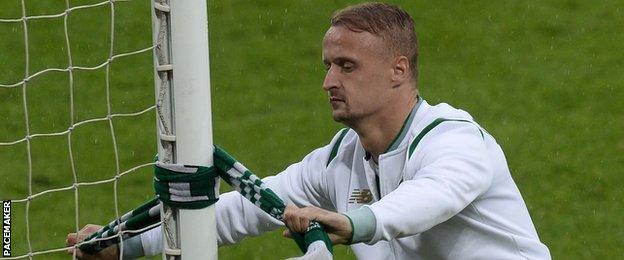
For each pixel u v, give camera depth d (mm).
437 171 11734
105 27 38875
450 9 39781
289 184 13688
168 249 11797
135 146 32281
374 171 13008
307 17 39406
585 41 38219
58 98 34938
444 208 11445
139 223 12352
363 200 13203
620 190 30062
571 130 33219
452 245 12766
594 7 40031
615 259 26953
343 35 12273
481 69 36688
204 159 11555
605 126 33375
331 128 33438
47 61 37094
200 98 11461
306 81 36125
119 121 33562
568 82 35844
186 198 11539
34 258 26031
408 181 11703
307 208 10984
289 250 26672
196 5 11336
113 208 28922
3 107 34312
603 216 28875
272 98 35188
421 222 11281
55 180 30469
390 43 12281
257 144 32688
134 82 35938
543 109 34438
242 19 39438
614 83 35750
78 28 38781
